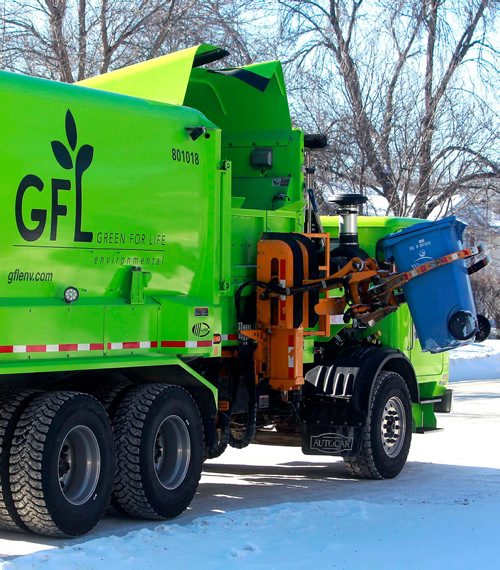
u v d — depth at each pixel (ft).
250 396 32.48
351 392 34.65
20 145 24.86
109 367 26.84
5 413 25.36
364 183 83.97
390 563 22.80
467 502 30.71
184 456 29.07
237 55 73.97
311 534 25.67
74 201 26.25
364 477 35.70
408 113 84.23
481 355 89.86
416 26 86.33
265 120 35.99
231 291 31.91
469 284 34.60
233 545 24.21
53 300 25.76
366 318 34.60
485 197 92.12
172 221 29.37
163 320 28.96
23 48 66.95
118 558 22.79
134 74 32.19
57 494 25.26
